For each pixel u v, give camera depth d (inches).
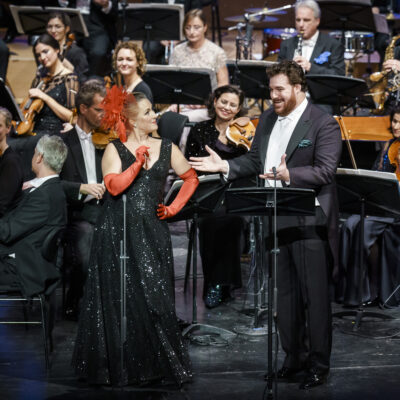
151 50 1207.6
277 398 497.7
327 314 521.3
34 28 1039.6
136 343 507.8
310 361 526.6
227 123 751.1
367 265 737.0
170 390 510.6
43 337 591.8
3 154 637.9
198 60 1011.3
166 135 728.3
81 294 674.8
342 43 1095.0
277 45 1296.8
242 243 730.2
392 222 735.7
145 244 507.8
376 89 912.3
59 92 840.9
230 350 597.9
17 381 527.2
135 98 511.8
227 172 539.2
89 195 676.7
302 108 524.4
